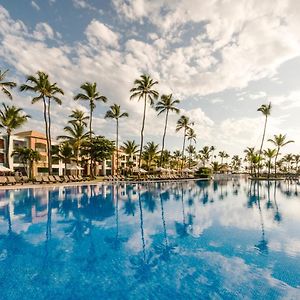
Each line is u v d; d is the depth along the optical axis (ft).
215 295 15.80
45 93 108.78
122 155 239.91
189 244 25.98
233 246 25.30
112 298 15.44
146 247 25.00
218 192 79.51
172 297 15.61
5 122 115.34
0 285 16.98
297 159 338.54
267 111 166.50
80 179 116.57
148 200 59.11
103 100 131.64
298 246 25.25
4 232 30.07
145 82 132.26
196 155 341.82
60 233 29.94
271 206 51.31
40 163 160.86
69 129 141.18
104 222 36.01
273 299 15.42
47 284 17.15
